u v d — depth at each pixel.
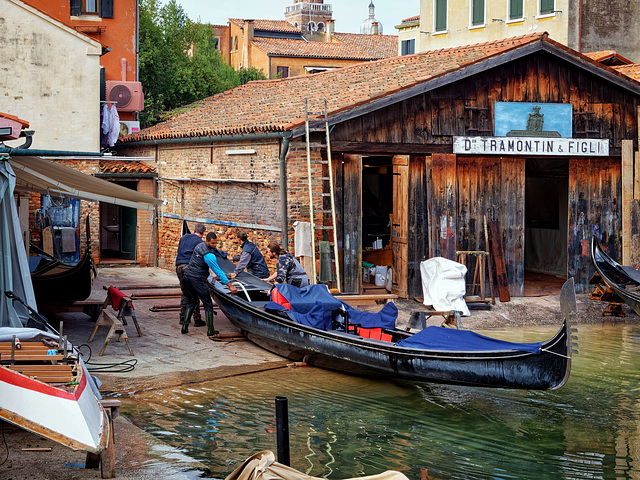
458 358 8.76
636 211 16.73
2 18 18.91
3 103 19.06
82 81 19.58
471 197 15.93
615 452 7.68
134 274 19.36
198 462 7.01
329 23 59.78
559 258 20.08
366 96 14.72
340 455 7.47
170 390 9.43
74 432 5.95
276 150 14.77
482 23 31.56
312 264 13.98
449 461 7.38
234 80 42.84
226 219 17.19
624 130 16.75
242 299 11.83
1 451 6.95
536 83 16.05
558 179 20.33
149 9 34.78
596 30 29.11
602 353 12.19
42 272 14.02
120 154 23.12
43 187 12.70
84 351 10.99
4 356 7.38
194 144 18.58
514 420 8.69
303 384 9.97
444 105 15.45
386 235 18.22
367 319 10.69
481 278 15.65
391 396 9.54
